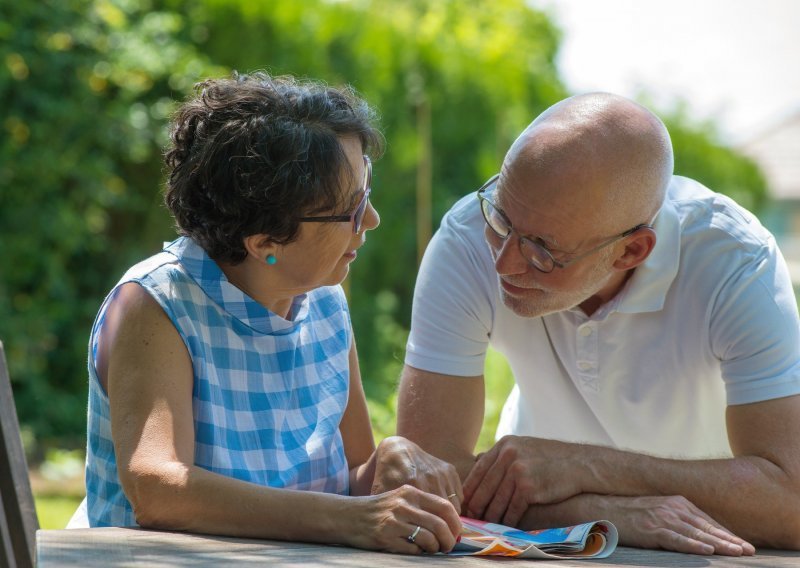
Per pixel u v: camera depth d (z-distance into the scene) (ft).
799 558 6.97
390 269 27.17
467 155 27.63
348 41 25.50
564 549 6.79
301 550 6.23
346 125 7.26
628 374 8.54
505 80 27.91
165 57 24.31
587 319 8.46
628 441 8.98
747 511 7.47
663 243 8.13
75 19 23.65
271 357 7.67
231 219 7.16
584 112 7.73
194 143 7.22
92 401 7.45
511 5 32.55
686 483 7.52
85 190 24.04
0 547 7.91
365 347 26.58
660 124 7.95
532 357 8.82
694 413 8.64
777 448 7.65
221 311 7.40
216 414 7.25
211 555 5.89
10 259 23.62
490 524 7.38
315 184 7.07
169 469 6.66
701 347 8.25
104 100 24.64
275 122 7.05
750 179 42.06
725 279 8.06
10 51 22.86
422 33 26.40
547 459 7.77
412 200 27.12
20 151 23.41
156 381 6.96
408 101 26.37
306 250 7.30
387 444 7.67
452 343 8.63
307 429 7.82
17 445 8.14
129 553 5.84
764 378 7.81
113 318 7.23
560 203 7.52
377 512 6.49
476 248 8.61
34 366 24.22
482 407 8.89
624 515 7.40
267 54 25.03
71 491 20.22
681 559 6.72
